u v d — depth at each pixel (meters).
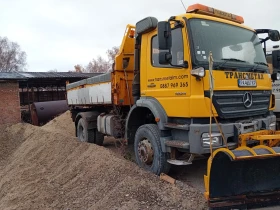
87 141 8.95
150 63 5.51
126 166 5.66
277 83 7.73
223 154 3.70
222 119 4.65
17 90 16.09
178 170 6.05
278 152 3.78
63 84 23.19
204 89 4.44
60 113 17.91
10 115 15.81
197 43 4.66
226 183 3.83
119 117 7.19
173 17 4.91
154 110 5.24
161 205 4.27
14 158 10.73
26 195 6.14
